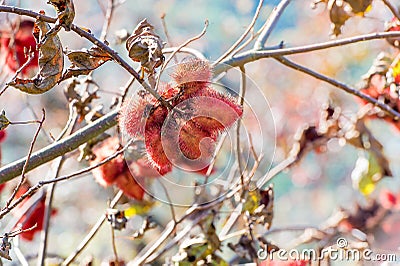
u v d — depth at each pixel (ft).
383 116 4.49
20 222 4.38
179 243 4.46
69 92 3.95
